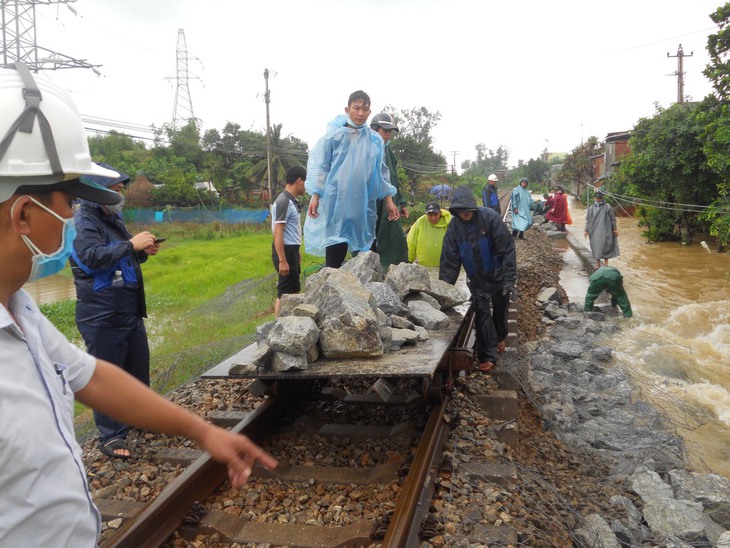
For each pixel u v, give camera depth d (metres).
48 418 1.28
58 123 1.36
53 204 1.38
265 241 29.02
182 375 6.59
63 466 1.30
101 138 51.62
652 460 4.84
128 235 4.72
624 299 9.92
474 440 4.48
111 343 4.54
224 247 25.84
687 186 18.08
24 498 1.21
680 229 19.34
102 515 3.71
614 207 28.20
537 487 4.00
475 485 3.91
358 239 6.41
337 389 5.49
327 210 6.32
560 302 10.74
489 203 15.28
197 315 10.62
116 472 4.27
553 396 5.99
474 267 5.79
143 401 1.66
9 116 1.29
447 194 49.41
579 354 7.43
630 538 3.69
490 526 3.42
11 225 1.32
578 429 5.49
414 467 3.71
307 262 16.47
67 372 1.50
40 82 1.38
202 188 44.47
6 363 1.22
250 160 51.41
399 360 4.03
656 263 15.29
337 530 3.45
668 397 6.41
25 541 1.23
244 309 10.85
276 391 4.89
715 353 8.05
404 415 4.98
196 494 3.68
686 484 4.46
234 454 1.74
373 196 6.50
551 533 3.54
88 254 4.27
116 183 4.43
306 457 4.45
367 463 4.33
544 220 25.83
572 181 53.06
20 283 1.38
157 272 18.02
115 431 4.54
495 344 5.88
